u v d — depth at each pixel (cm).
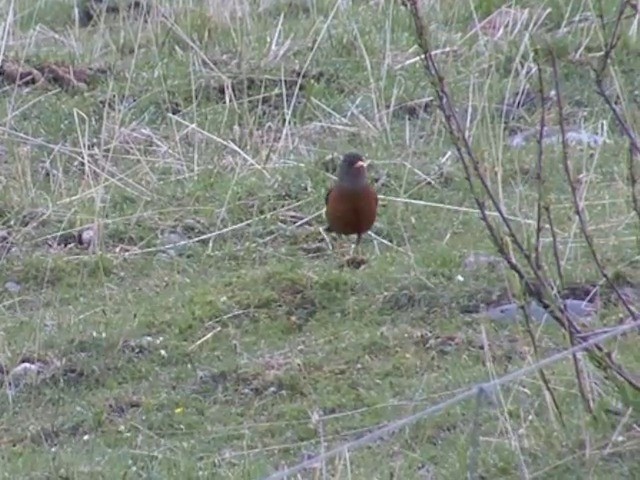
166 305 1016
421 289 998
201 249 1108
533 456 779
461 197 1141
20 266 1092
